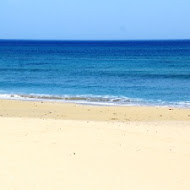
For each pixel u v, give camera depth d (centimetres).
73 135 1249
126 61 8156
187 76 4828
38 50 14212
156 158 1004
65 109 2244
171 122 1764
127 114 2083
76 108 2280
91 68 6338
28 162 942
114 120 1880
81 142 1156
